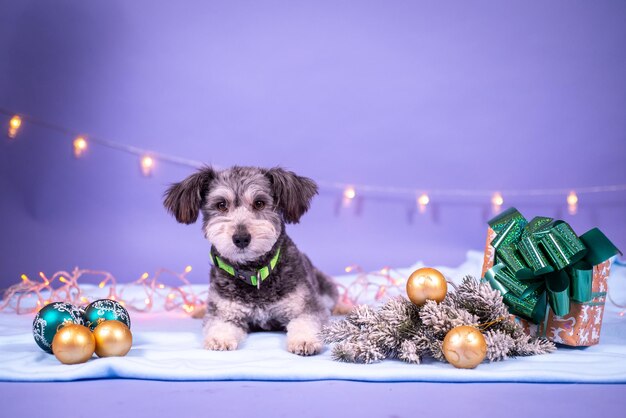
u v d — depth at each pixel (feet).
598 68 7.83
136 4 7.98
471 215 8.09
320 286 6.02
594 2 7.77
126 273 8.11
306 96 8.02
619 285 6.50
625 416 3.26
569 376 3.75
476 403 3.43
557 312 4.34
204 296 7.16
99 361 3.90
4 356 4.20
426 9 7.88
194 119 8.07
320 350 4.40
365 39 7.93
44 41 8.05
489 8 7.84
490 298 4.22
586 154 7.91
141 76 8.05
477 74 7.91
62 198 8.13
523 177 7.99
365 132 8.02
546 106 7.89
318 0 7.93
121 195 8.14
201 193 5.12
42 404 3.42
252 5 7.97
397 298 4.43
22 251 8.05
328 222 8.13
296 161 8.07
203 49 8.01
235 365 3.90
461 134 7.98
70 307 4.41
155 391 3.62
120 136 8.11
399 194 8.11
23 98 8.07
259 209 4.95
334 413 3.29
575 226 8.00
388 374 3.79
